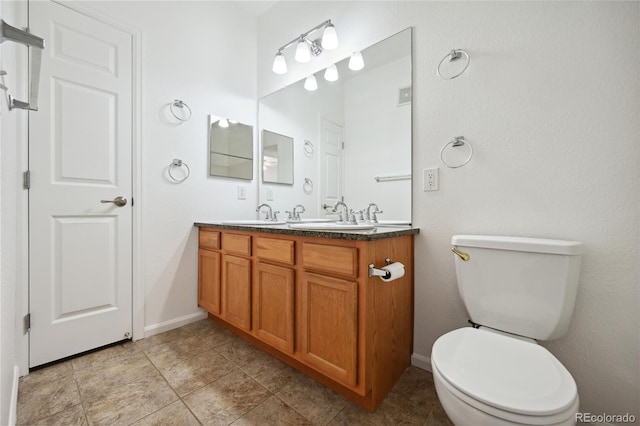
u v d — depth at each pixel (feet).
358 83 5.89
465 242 3.86
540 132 3.82
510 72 4.04
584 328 3.52
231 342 5.79
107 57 5.46
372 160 5.70
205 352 5.38
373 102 5.65
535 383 2.42
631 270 3.26
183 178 6.56
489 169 4.23
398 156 5.28
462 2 4.47
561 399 2.21
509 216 4.06
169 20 6.35
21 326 4.47
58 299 4.91
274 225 5.85
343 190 6.19
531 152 3.88
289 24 7.27
